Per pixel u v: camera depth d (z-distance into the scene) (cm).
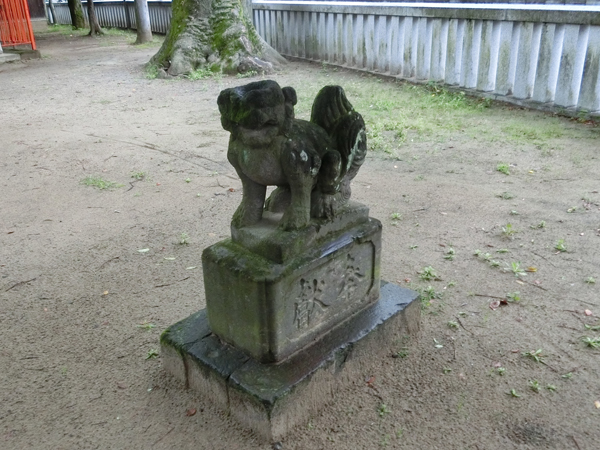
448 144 641
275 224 253
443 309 324
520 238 408
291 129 231
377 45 1027
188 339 268
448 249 396
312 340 261
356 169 261
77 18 2327
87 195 524
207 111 841
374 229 276
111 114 840
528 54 757
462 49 855
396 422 242
